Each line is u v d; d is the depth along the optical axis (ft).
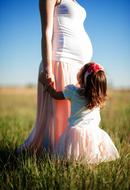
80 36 21.90
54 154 20.26
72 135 20.39
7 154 22.35
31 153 22.17
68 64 21.61
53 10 21.40
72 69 21.66
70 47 21.61
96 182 17.30
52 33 21.74
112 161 20.26
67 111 21.85
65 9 21.61
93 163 19.98
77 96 20.52
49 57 21.07
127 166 19.29
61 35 21.62
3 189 17.60
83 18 22.38
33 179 17.99
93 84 20.17
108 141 21.03
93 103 20.29
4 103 104.32
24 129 33.35
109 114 51.65
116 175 18.08
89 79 20.22
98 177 17.81
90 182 17.29
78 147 20.27
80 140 20.33
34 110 77.25
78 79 20.81
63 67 21.54
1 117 46.37
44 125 22.31
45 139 22.27
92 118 20.77
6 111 69.87
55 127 21.97
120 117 45.24
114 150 20.99
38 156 21.76
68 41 21.58
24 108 83.56
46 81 21.09
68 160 19.89
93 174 18.08
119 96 111.75
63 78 21.52
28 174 18.44
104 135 21.07
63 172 18.52
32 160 20.44
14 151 22.93
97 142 20.66
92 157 20.08
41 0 21.20
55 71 21.59
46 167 18.97
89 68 20.35
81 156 19.93
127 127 35.96
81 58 21.83
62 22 21.59
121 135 28.37
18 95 185.37
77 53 21.71
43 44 21.11
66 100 21.81
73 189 16.89
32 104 104.27
